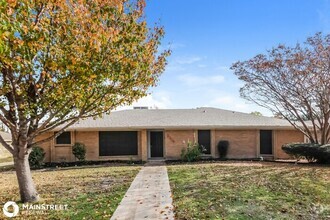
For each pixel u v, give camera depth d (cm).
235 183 1073
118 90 852
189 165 1689
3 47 436
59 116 887
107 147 2030
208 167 1556
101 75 730
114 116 2256
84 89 782
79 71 699
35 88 790
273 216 680
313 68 1678
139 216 705
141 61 823
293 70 1733
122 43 735
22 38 599
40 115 830
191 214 707
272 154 2077
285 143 2072
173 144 2047
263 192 918
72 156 1988
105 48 710
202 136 2073
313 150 1661
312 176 1212
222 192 927
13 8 529
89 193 977
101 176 1349
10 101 818
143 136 2030
